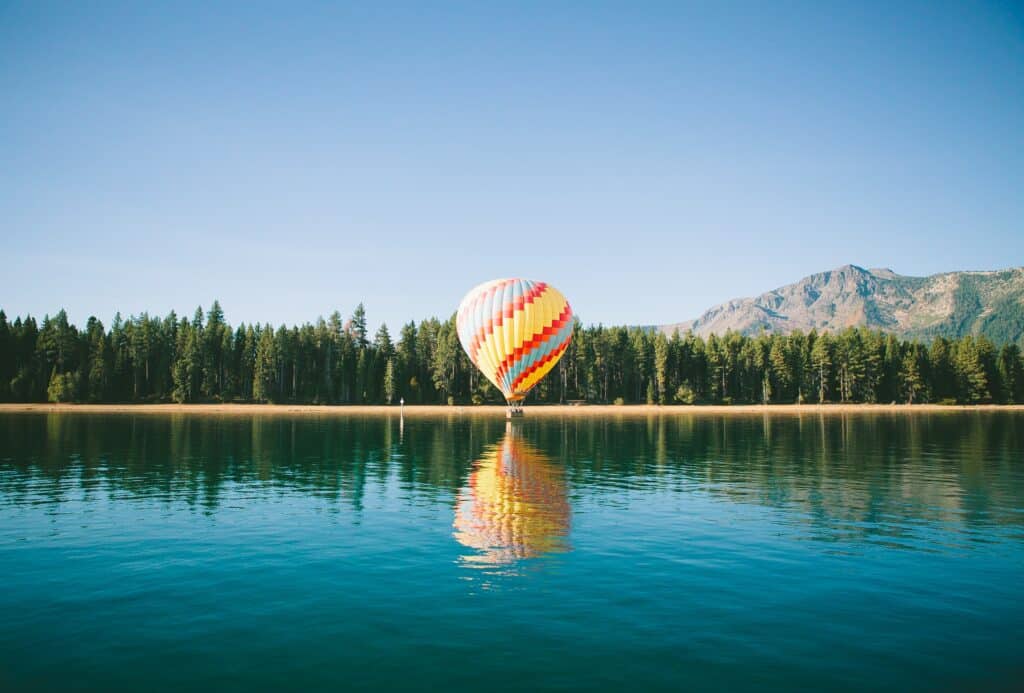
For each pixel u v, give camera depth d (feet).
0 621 45.65
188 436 203.82
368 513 82.17
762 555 62.28
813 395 514.68
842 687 36.24
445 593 50.98
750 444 183.93
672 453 157.28
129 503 89.25
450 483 107.55
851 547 65.51
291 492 98.43
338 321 511.81
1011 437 208.13
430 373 496.23
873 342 508.12
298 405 458.91
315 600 49.52
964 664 39.27
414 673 37.52
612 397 516.73
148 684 36.40
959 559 61.46
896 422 297.53
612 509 84.74
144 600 49.70
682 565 58.85
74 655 40.14
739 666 38.63
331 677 37.09
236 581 54.19
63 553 63.10
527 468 127.95
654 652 40.45
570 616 46.24
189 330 479.82
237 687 35.96
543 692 35.29
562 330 253.44
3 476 115.65
